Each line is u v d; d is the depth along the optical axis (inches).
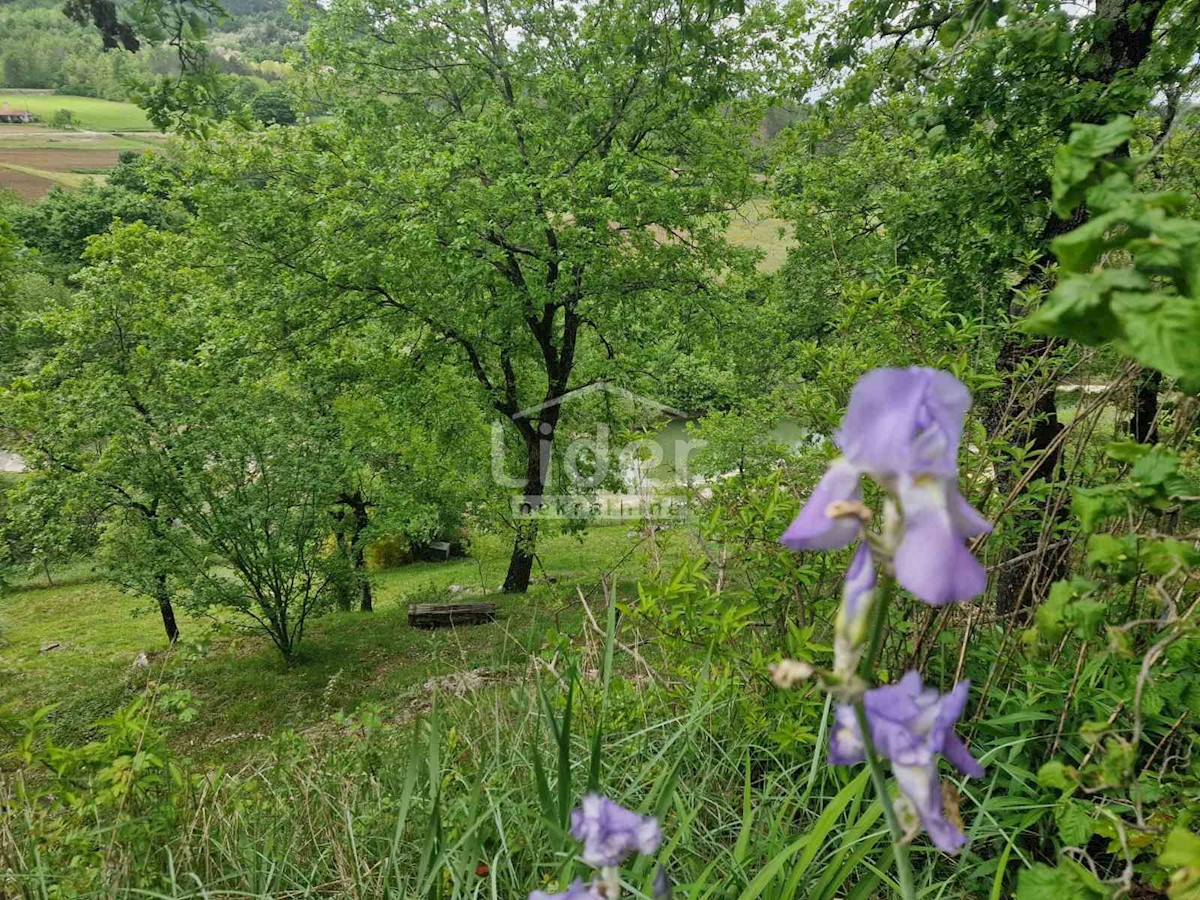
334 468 585.3
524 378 744.3
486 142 572.4
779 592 121.2
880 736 41.9
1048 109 214.7
